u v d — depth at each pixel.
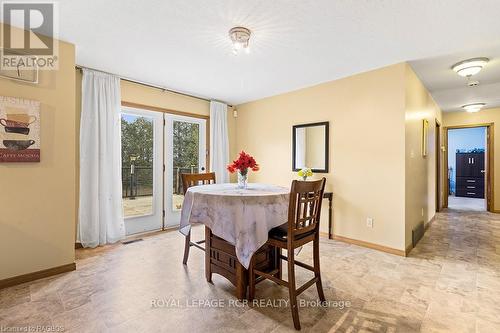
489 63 3.00
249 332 1.61
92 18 2.10
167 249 3.14
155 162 3.94
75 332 1.60
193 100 4.43
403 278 2.36
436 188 5.57
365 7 1.92
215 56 2.83
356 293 2.09
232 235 1.93
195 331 1.62
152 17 2.09
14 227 2.20
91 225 3.12
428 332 1.61
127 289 2.15
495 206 5.57
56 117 2.42
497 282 2.28
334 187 3.59
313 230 1.94
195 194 2.14
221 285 2.23
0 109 2.11
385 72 3.10
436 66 3.12
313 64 3.04
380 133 3.15
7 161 2.15
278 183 4.32
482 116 5.67
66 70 2.48
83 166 3.06
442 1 1.84
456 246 3.31
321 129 3.73
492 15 2.01
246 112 4.88
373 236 3.20
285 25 2.18
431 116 4.55
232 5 1.92
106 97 3.25
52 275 2.38
